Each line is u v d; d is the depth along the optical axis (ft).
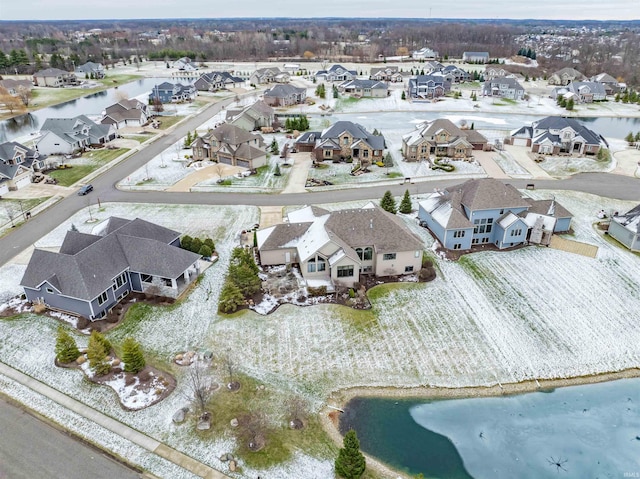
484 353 122.11
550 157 274.36
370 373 115.55
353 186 231.09
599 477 92.68
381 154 268.21
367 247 151.12
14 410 104.01
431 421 104.01
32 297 137.69
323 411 104.99
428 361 119.44
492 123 363.76
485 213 169.68
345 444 85.46
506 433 101.60
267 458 92.99
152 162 268.41
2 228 187.52
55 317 134.31
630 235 169.07
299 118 349.00
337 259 141.28
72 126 289.94
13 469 90.48
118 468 90.84
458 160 267.18
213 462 92.12
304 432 99.19
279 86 437.58
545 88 515.91
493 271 157.79
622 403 109.09
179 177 244.01
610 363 119.55
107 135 310.04
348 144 268.62
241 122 333.01
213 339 125.80
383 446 97.81
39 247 172.76
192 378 108.47
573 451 97.91
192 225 189.98
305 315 135.23
